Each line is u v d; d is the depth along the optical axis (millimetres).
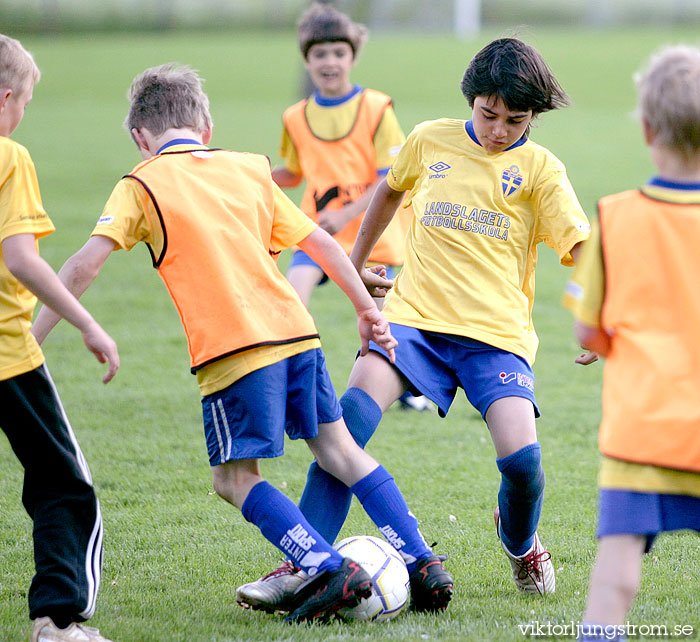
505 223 13195
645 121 9695
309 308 32531
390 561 12367
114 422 21234
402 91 93562
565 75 106875
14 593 12961
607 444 9516
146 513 16219
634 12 158000
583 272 10008
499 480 17969
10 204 10523
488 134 12984
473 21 152250
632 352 9484
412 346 13078
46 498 11125
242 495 11711
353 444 12492
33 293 10539
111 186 53500
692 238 9422
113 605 12500
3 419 10914
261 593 11969
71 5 155250
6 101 11047
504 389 12695
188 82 13086
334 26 23547
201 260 11766
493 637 11344
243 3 161625
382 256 22641
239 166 12570
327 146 23844
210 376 11766
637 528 9297
